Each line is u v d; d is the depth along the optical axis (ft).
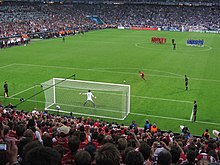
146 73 153.48
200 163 25.27
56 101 103.81
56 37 300.20
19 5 438.40
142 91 122.31
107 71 157.28
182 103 108.37
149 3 449.06
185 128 78.07
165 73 153.79
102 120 85.05
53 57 194.59
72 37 302.86
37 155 16.30
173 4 440.86
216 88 127.44
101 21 425.69
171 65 173.17
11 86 128.16
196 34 339.36
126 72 155.43
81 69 161.58
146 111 100.48
